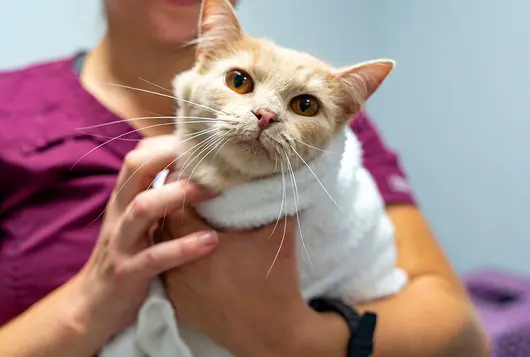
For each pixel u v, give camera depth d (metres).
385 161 1.02
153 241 0.72
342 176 0.74
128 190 0.69
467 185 1.78
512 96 1.65
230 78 0.68
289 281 0.69
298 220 0.68
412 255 0.90
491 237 1.74
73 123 0.88
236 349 0.69
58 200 0.83
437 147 1.83
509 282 1.58
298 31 1.70
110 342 0.70
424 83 1.83
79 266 0.80
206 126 0.67
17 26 1.29
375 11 1.87
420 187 1.88
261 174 0.66
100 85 0.93
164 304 0.68
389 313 0.76
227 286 0.68
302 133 0.66
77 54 1.01
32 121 0.88
